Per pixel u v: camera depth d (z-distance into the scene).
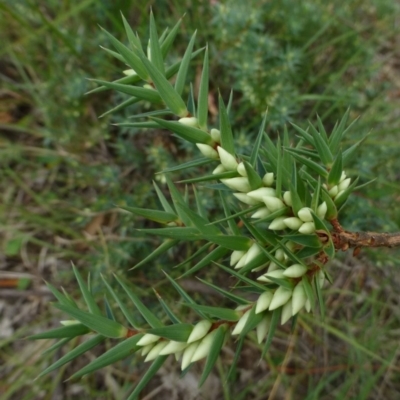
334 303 0.35
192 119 0.12
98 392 0.34
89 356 0.35
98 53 0.35
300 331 0.35
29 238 0.35
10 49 0.36
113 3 0.35
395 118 0.37
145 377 0.12
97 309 0.12
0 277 0.36
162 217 0.14
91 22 0.36
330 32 0.37
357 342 0.32
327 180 0.13
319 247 0.12
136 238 0.33
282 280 0.12
